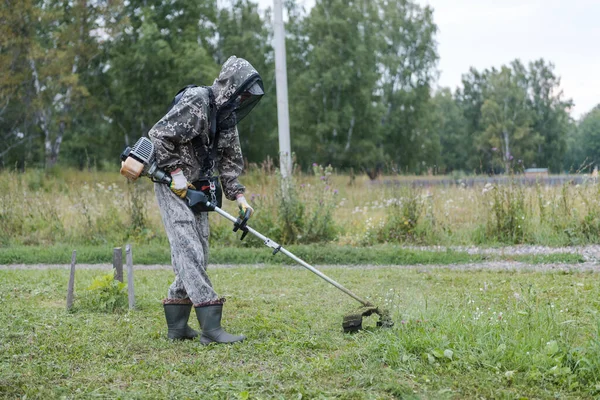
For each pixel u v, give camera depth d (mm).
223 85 4766
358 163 43656
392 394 3586
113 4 34938
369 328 4906
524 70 74125
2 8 32000
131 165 4555
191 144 4738
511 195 11320
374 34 44688
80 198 12742
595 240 10555
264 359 4262
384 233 11500
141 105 38344
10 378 3811
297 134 43656
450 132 85000
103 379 3863
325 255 9688
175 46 38000
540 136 70500
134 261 9859
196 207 4703
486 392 3576
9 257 10047
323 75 41531
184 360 4238
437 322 4691
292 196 11398
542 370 3887
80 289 6980
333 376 3869
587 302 5883
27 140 39844
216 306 4668
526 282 7137
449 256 9406
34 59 33750
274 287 7156
